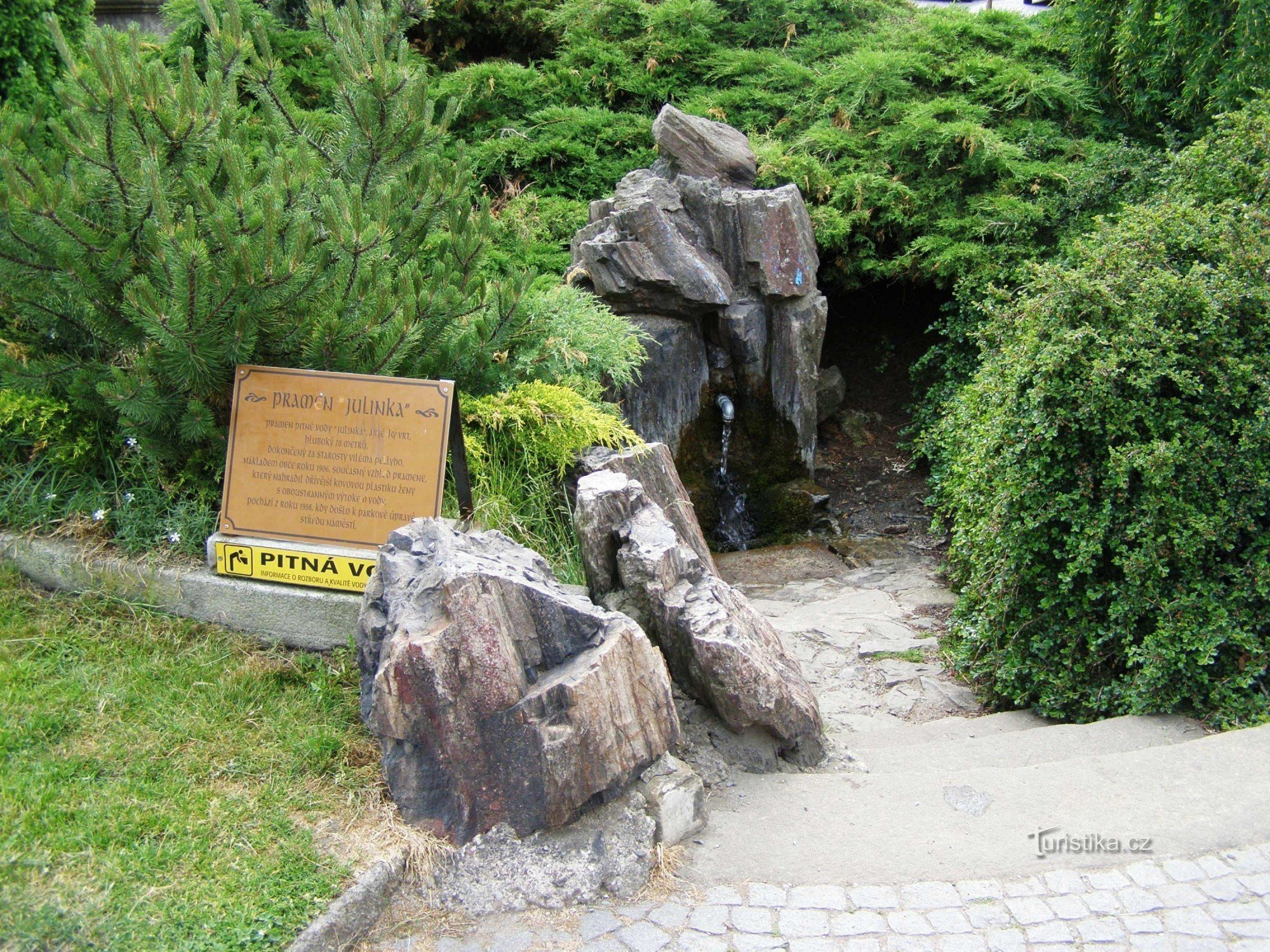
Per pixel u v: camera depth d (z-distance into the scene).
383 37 4.79
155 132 4.11
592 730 2.99
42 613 4.07
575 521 3.97
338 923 2.77
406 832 3.10
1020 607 4.91
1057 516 4.71
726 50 9.82
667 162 7.79
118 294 4.09
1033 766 3.70
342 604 3.95
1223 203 5.08
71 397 4.18
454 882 3.00
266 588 4.02
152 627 4.05
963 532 5.72
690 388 7.57
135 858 2.87
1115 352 4.54
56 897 2.69
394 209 4.64
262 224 3.95
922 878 3.06
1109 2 8.46
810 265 7.54
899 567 7.05
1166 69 7.96
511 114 9.51
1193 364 4.56
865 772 3.90
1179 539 4.32
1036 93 8.72
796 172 8.36
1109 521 4.50
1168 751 3.71
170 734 3.44
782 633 5.82
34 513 4.32
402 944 2.82
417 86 4.61
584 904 2.97
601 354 5.59
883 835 3.28
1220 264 4.77
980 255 7.95
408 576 3.34
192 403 4.01
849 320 9.84
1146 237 4.94
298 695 3.77
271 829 3.06
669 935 2.84
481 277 4.83
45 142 5.52
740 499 7.89
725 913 2.93
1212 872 3.06
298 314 4.20
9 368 4.12
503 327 4.82
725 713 3.65
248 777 3.29
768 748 3.78
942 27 9.61
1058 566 4.81
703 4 9.73
